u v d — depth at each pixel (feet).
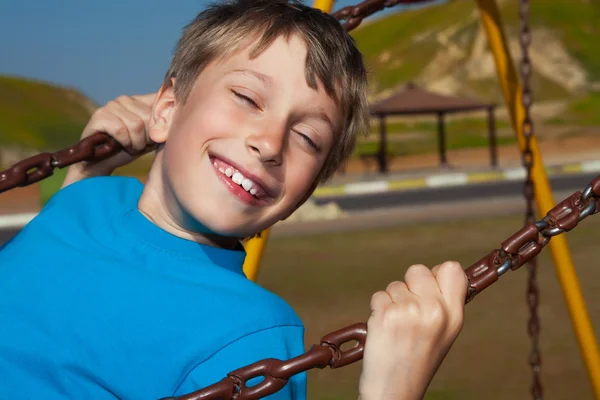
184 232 4.16
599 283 20.70
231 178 3.87
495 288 20.54
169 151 4.05
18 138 150.00
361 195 54.95
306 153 3.97
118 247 4.06
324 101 3.97
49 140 156.25
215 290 3.72
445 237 31.14
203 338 3.54
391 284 3.53
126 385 3.58
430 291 3.43
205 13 4.28
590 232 29.73
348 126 4.27
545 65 181.68
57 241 4.23
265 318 3.62
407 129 155.33
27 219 44.37
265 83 3.88
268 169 3.84
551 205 7.64
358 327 3.39
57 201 4.64
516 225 33.88
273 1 4.31
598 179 3.54
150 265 3.94
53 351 3.76
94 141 5.02
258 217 3.92
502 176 61.57
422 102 83.25
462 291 3.47
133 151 5.22
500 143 126.72
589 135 120.16
